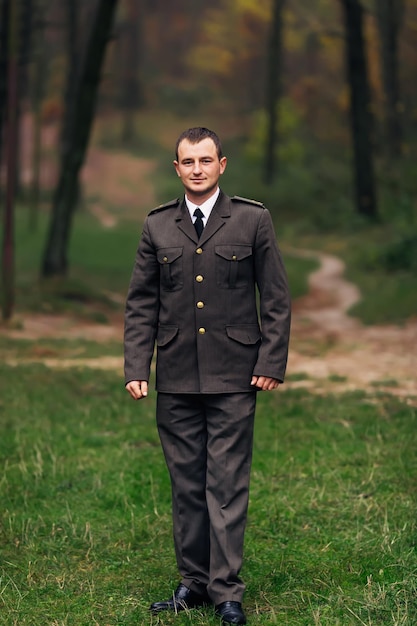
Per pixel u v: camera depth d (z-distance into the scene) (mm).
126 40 77375
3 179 50656
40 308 19922
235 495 4383
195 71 90188
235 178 53594
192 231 4422
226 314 4414
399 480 6660
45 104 70250
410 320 18969
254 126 66312
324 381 11266
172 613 4469
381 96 56531
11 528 5676
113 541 5562
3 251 17500
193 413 4492
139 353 4488
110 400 9914
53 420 8945
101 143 68062
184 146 4402
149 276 4516
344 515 5938
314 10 65875
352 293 25438
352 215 38688
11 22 16875
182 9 95250
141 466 7164
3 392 10250
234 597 4297
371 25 57031
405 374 11836
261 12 71625
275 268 4430
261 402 9688
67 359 13344
